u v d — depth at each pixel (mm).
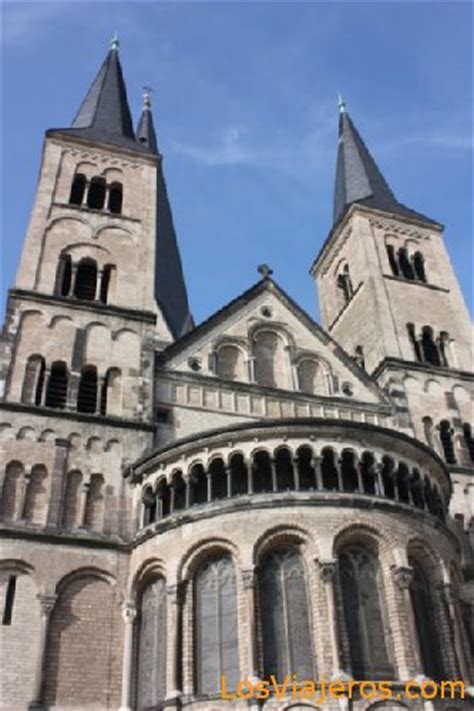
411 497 32812
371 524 30312
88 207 47906
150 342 41375
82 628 30562
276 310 46750
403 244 57938
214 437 32562
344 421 32812
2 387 36906
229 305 45375
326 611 27641
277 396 41938
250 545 29266
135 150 52688
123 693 29156
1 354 38250
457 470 43188
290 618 28156
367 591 29359
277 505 30172
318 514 30000
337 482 32094
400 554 30000
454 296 55250
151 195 50219
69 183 48938
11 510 33156
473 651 32938
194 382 40719
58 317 40844
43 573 31312
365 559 30188
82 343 40156
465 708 28156
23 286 41656
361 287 54531
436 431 45562
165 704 27219
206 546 30125
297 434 32469
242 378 42844
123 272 44906
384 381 47188
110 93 60500
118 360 40031
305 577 29109
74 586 31531
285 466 32188
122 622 31094
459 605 31781
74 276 43625
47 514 33094
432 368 48500
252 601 27891
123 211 48469
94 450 35781
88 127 55094
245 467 31984
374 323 50938
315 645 27234
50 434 35719
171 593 29516
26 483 33875
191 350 42344
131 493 34719
